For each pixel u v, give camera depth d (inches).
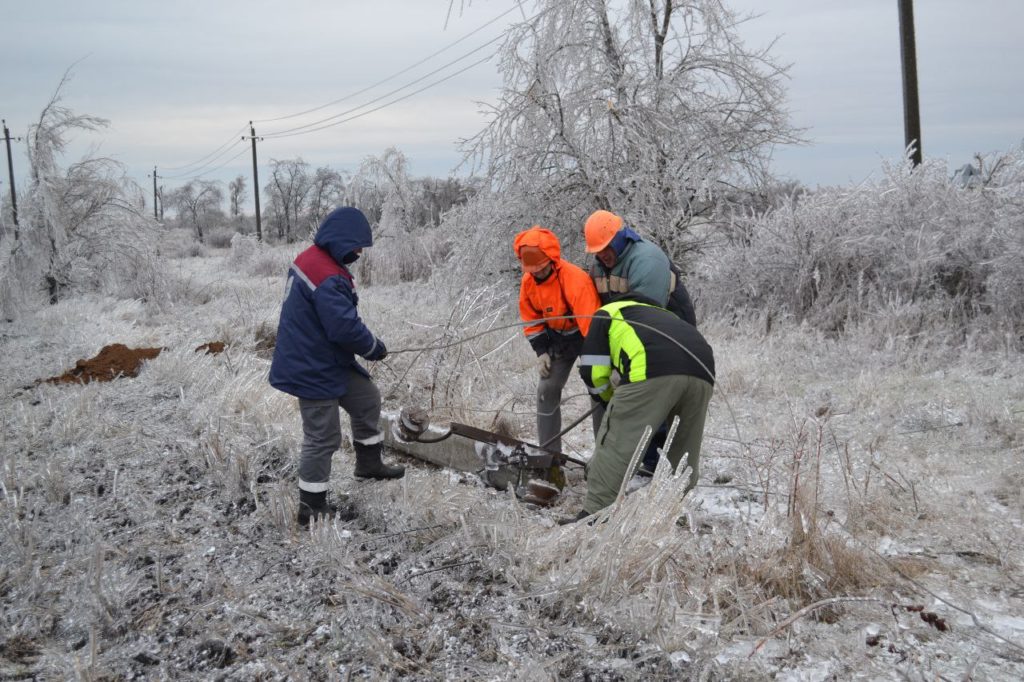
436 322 375.6
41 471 197.6
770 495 182.2
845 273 384.5
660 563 136.0
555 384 202.7
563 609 129.6
